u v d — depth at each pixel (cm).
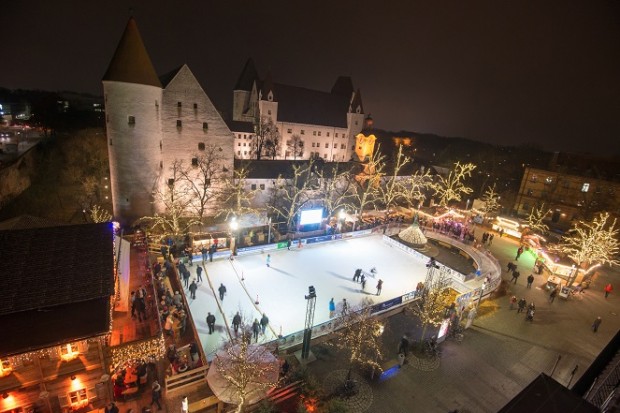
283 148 8588
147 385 1780
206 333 2317
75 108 9044
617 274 4019
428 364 2238
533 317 2908
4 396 1418
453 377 2155
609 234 3638
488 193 6775
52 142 6191
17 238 1606
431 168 7969
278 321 2552
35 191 5338
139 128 4084
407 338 2381
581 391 2148
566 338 2666
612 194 5328
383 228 4750
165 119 4425
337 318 2448
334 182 5009
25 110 12131
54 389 1487
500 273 3597
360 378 2073
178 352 1955
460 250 4312
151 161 4284
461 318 2708
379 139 13362
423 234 4384
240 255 3600
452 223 4947
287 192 5006
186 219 4484
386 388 2022
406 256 4038
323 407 1809
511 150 11200
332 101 9350
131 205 4303
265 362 1733
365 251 4091
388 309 2730
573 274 3375
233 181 4991
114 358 1666
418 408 1905
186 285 2831
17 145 6869
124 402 1673
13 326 1384
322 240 4234
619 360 2308
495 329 2697
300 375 1945
